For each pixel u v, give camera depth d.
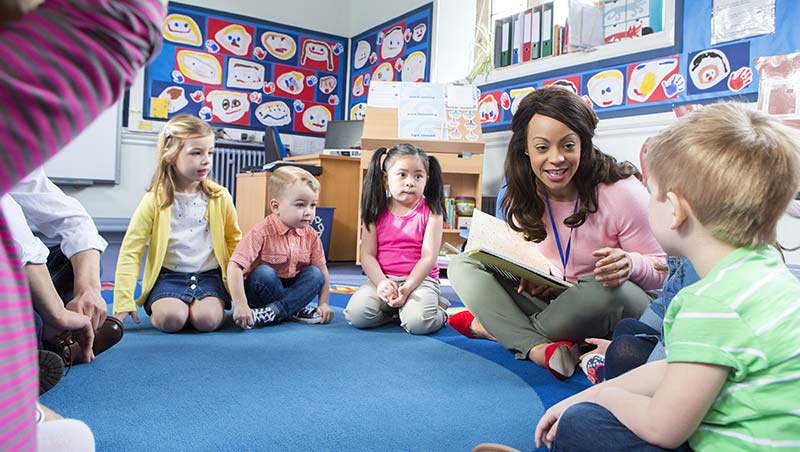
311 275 1.97
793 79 2.22
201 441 0.92
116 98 0.31
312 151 5.21
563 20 3.25
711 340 0.59
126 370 1.29
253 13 4.92
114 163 4.37
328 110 5.25
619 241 1.53
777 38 2.29
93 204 4.37
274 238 1.95
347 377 1.30
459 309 2.35
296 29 5.11
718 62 2.48
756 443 0.59
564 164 1.40
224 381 1.24
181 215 1.86
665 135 0.71
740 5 2.41
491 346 1.67
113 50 0.30
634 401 0.67
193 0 4.68
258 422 1.01
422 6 4.42
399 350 1.59
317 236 2.07
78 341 1.26
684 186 0.67
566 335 1.46
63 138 0.29
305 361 1.43
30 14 0.29
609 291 1.39
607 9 3.00
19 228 1.05
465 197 3.45
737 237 0.64
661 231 0.71
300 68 5.15
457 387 1.26
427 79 4.37
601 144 2.96
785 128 0.67
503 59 3.61
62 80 0.28
